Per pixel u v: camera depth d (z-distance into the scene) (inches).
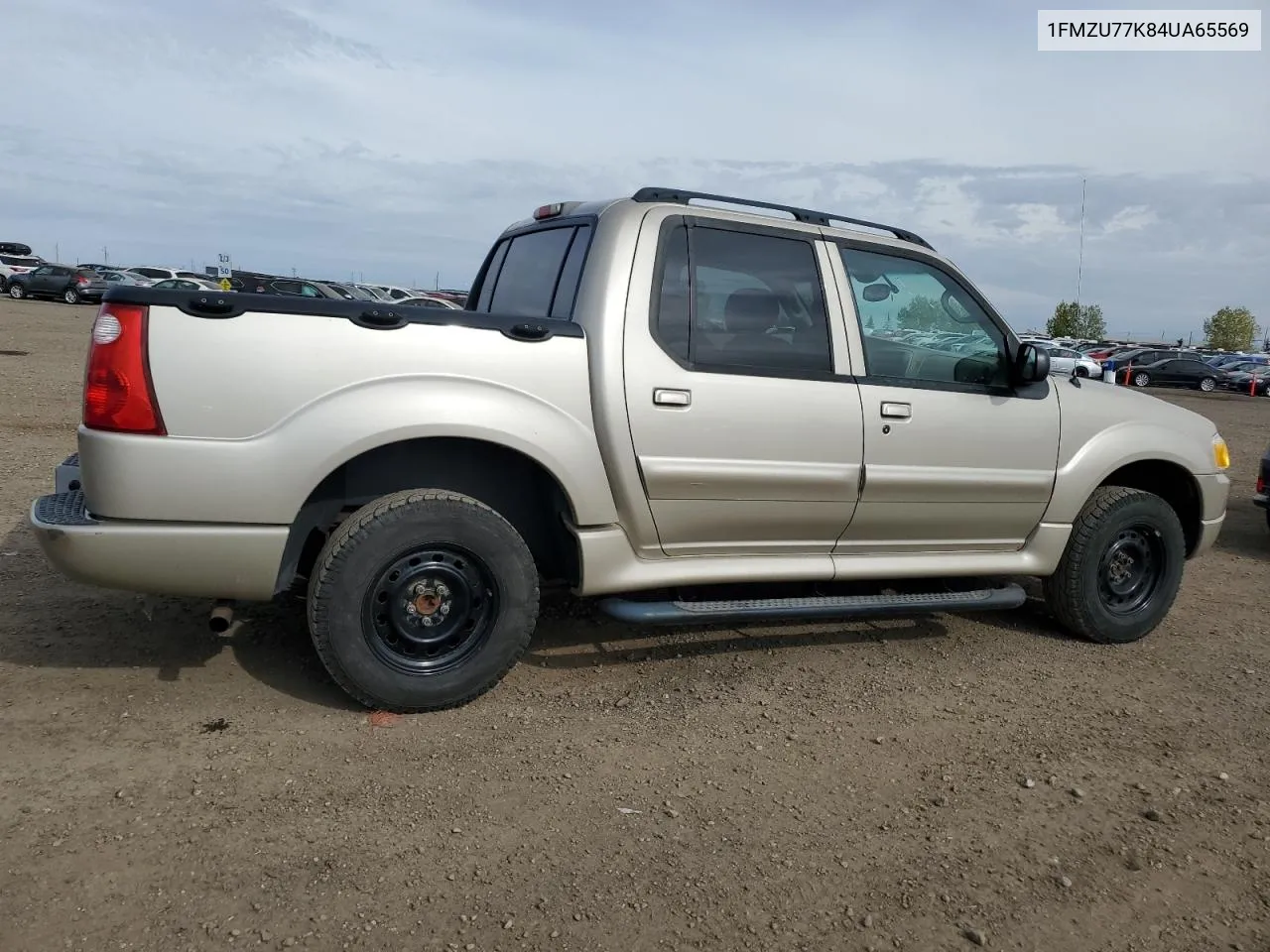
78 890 96.9
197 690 144.3
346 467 146.4
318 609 132.2
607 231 148.1
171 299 123.3
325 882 101.3
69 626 164.7
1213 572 263.0
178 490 123.9
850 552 169.2
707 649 177.2
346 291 1289.4
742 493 153.4
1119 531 188.4
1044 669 177.3
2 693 138.6
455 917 97.0
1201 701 165.8
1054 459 180.2
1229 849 118.8
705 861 109.7
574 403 142.0
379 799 118.3
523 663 165.0
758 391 151.9
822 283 161.0
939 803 126.0
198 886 99.1
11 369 561.9
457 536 137.7
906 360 168.4
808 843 114.7
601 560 148.4
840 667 172.4
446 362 134.3
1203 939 101.6
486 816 116.2
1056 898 106.7
